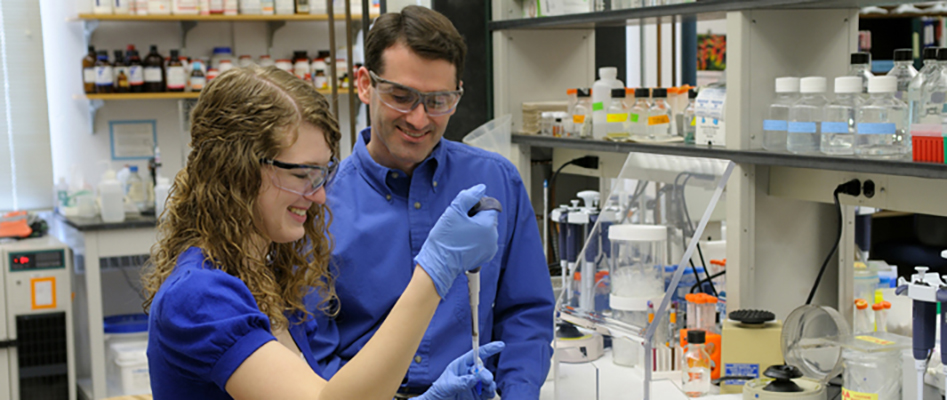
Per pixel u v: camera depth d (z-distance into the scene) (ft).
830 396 6.04
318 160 3.87
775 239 6.77
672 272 6.15
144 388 13.30
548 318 6.12
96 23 14.28
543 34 9.75
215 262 3.78
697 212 6.17
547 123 9.31
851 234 6.90
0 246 12.44
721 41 14.79
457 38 5.55
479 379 4.53
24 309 12.53
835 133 5.92
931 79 5.32
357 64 12.01
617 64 10.69
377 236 5.89
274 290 4.03
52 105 14.71
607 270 6.26
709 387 6.16
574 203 7.74
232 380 3.48
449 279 3.82
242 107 3.68
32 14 14.25
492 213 4.03
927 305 4.91
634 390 6.03
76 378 14.58
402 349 3.65
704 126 7.02
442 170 6.08
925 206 5.57
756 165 6.60
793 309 6.79
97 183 15.02
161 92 14.23
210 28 15.16
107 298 14.79
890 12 14.25
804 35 6.64
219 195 3.75
